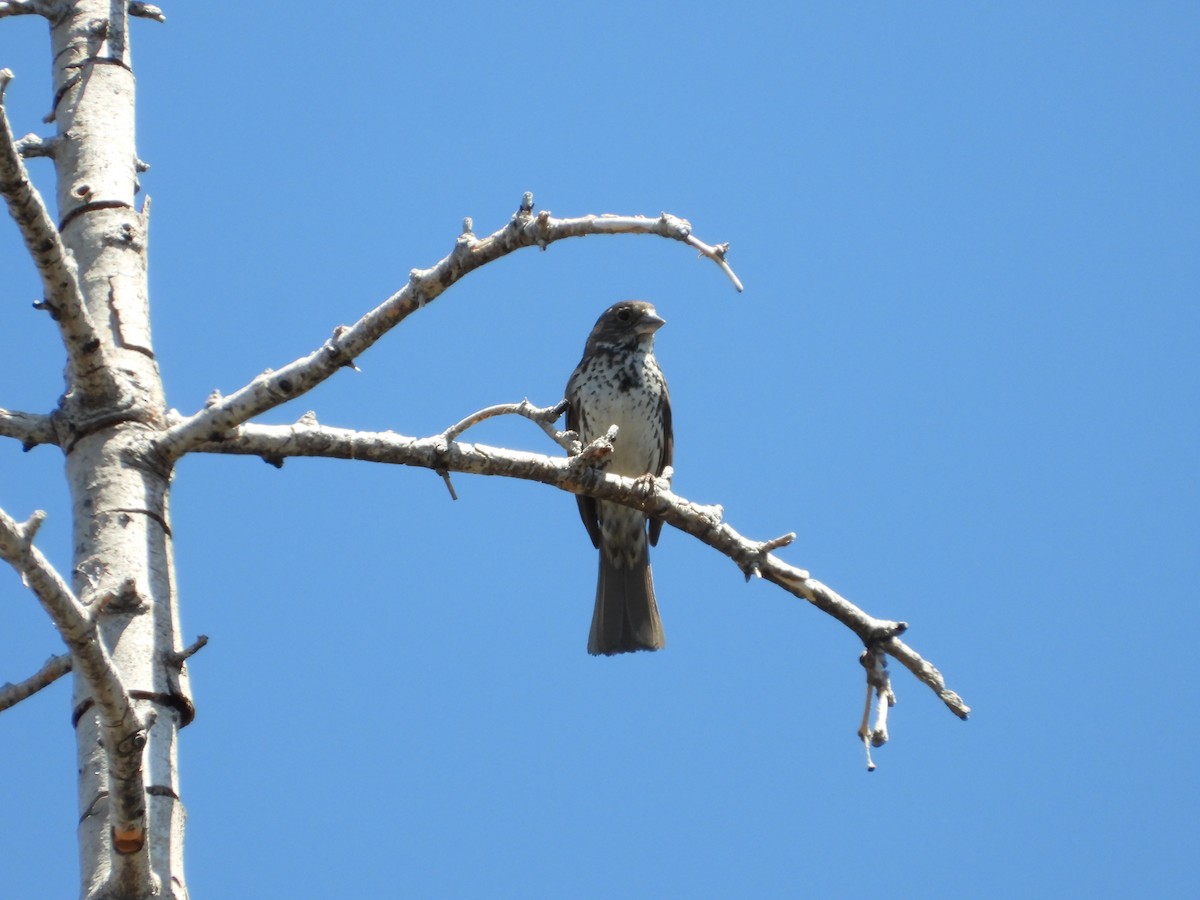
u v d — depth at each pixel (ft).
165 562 32.45
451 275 32.63
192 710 31.22
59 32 40.11
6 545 23.09
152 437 33.50
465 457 35.94
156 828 28.53
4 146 28.45
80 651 24.21
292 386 33.30
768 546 38.47
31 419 33.55
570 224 31.86
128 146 38.47
